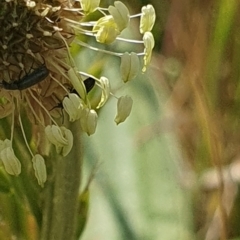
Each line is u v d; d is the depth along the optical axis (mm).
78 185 53
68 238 54
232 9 92
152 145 90
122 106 47
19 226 59
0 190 54
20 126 51
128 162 87
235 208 97
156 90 101
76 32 48
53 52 47
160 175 87
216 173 92
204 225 99
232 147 99
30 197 53
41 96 48
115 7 46
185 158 102
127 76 46
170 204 86
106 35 47
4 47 46
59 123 49
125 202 85
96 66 65
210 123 94
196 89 96
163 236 83
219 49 96
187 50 103
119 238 82
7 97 48
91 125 46
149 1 108
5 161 46
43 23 47
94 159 86
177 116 105
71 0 48
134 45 93
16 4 46
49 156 52
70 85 48
